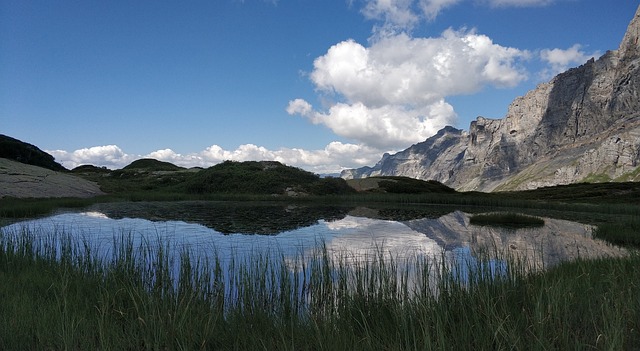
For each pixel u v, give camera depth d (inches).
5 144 3186.5
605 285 386.9
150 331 290.0
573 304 310.3
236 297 437.7
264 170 2896.2
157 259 525.7
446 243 870.4
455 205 2139.5
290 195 2497.5
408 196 2330.2
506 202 2080.5
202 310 343.0
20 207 1311.5
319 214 1518.2
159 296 366.3
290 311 357.1
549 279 410.3
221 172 2765.7
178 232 973.8
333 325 297.7
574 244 879.1
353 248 788.0
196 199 2222.0
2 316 294.2
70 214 1344.7
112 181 2837.1
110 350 261.4
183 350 265.9
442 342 234.5
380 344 264.8
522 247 835.4
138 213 1425.9
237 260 648.4
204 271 459.8
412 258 675.4
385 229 1100.5
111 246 754.8
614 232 952.3
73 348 263.7
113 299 344.5
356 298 360.2
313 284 435.2
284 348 264.7
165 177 3026.6
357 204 2116.1
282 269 445.7
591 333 262.2
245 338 290.8
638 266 439.5
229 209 1660.9
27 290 376.5
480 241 908.6
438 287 363.3
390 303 345.7
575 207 1873.8
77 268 486.6
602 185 5393.7
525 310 305.4
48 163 3580.2
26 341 268.1
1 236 617.9
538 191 5743.1
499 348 233.9
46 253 563.8
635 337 256.5
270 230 1040.2
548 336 257.6
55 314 305.6
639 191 3934.5
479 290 329.1
